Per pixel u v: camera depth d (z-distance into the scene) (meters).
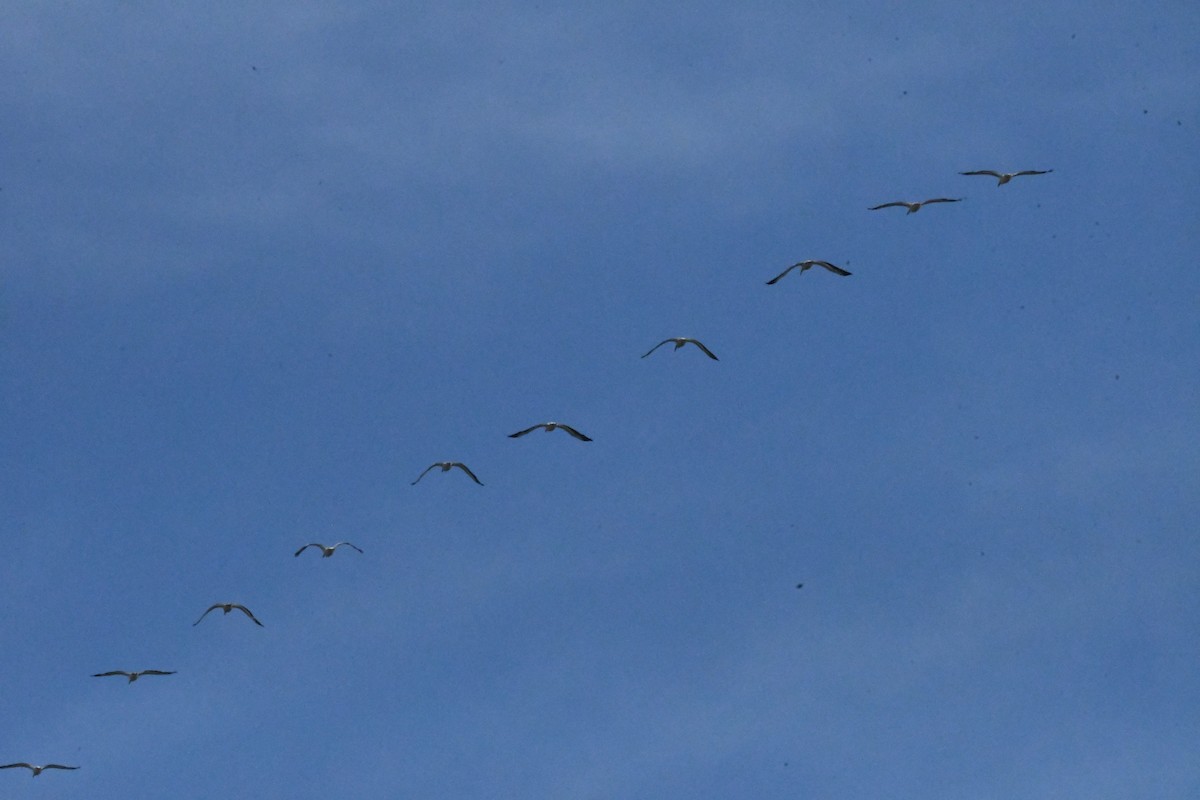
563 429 52.09
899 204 50.47
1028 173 51.66
